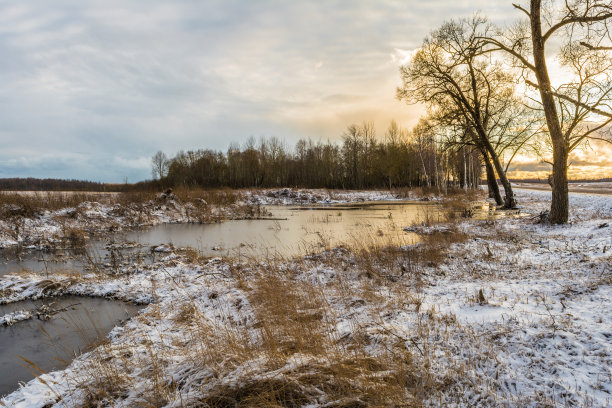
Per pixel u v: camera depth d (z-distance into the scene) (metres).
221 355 4.54
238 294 7.75
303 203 45.81
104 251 15.30
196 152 79.00
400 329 4.99
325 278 8.65
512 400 3.35
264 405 3.37
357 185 73.00
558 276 7.21
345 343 4.82
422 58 23.69
